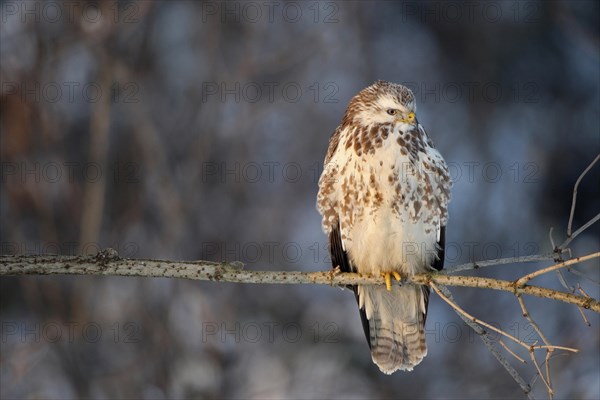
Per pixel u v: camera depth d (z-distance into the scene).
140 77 16.16
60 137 15.05
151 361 13.78
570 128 16.95
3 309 13.80
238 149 16.20
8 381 13.18
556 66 17.39
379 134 8.02
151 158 15.55
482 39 17.55
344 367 13.77
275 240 15.41
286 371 13.75
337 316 14.22
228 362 13.84
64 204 14.82
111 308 14.01
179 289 14.26
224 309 14.24
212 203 15.70
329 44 17.36
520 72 17.42
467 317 6.54
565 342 13.83
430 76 17.45
